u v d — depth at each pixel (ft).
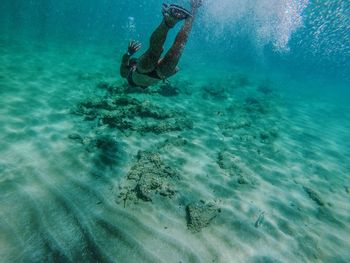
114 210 11.26
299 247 11.60
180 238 10.53
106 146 16.07
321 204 15.26
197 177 14.94
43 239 9.46
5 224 9.81
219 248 10.53
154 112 21.42
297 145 23.67
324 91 65.98
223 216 12.31
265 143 22.17
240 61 84.23
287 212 13.80
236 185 14.99
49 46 45.21
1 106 18.79
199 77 44.19
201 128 22.03
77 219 10.48
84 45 53.98
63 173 13.10
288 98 43.96
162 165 15.07
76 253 9.13
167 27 6.94
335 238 12.76
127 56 8.42
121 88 26.91
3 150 14.11
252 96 37.68
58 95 23.38
